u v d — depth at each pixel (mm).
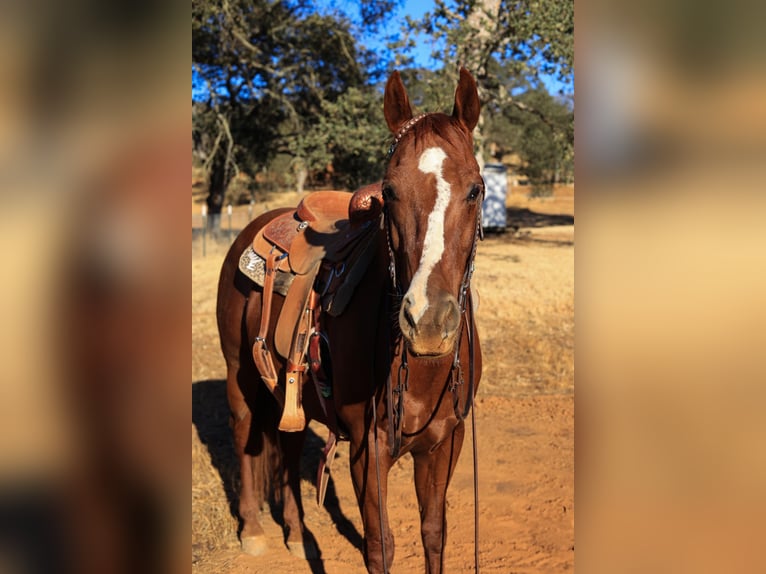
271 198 33562
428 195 1918
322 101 16625
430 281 1836
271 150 20547
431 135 2027
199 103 18891
